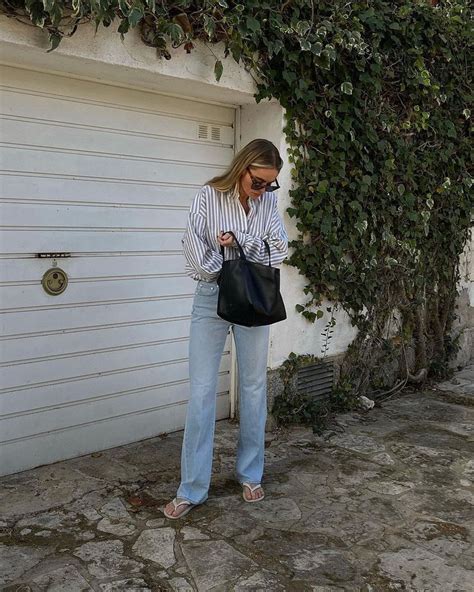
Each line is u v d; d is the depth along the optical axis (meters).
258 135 4.32
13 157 3.33
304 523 3.10
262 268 2.88
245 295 2.81
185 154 4.14
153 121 3.93
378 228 5.01
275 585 2.57
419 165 5.25
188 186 4.18
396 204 5.07
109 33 3.26
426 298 5.86
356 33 4.25
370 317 5.19
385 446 4.20
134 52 3.38
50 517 3.08
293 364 4.57
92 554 2.76
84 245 3.67
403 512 3.25
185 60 3.62
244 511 3.20
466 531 3.07
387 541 2.95
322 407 4.71
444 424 4.72
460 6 5.49
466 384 5.94
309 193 4.43
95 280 3.75
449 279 6.05
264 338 3.14
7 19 2.89
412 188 5.21
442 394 5.60
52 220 3.52
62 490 3.36
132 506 3.21
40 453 3.63
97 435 3.88
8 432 3.47
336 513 3.21
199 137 4.21
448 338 6.24
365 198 4.79
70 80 3.51
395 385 5.59
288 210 4.31
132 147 3.84
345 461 3.92
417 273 5.54
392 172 4.94
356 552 2.85
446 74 5.43
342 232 4.70
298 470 3.75
